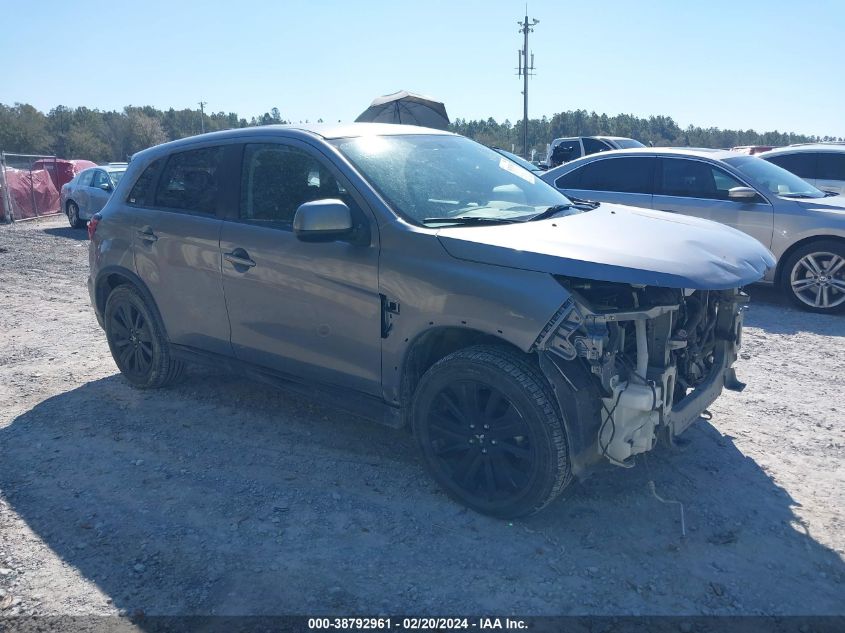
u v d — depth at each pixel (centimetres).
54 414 507
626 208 475
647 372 348
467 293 346
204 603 304
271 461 432
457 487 373
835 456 431
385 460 432
